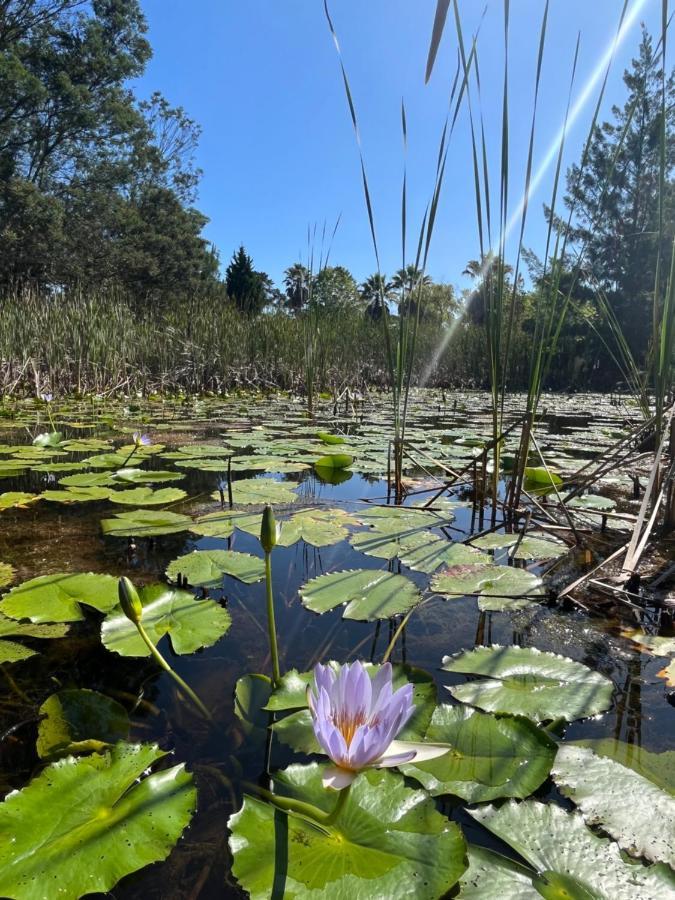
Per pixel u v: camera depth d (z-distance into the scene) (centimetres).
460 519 237
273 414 609
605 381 1232
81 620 127
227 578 168
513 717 92
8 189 1390
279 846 68
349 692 71
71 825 71
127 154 1806
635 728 96
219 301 995
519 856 71
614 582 164
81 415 536
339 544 200
